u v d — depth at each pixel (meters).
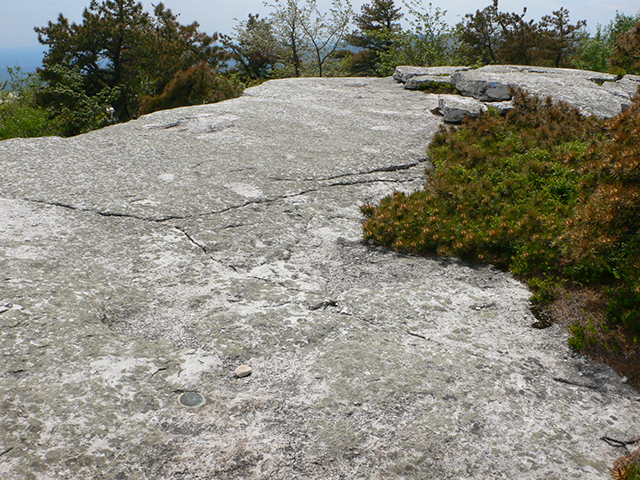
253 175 5.04
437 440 2.10
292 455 2.00
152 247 3.54
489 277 3.48
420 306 3.06
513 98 7.86
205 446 2.01
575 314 3.05
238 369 2.44
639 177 2.89
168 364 2.44
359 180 5.07
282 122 7.38
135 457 1.93
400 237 3.82
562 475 1.99
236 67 37.66
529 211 4.02
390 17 37.59
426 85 10.44
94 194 4.34
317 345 2.65
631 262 2.97
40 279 2.99
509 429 2.19
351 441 2.07
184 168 5.19
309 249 3.73
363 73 39.91
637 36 10.90
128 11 25.22
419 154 5.99
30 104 19.69
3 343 2.42
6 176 4.64
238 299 3.01
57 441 1.95
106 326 2.69
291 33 34.09
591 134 5.93
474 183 4.74
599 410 2.36
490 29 28.89
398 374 2.46
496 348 2.74
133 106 24.22
